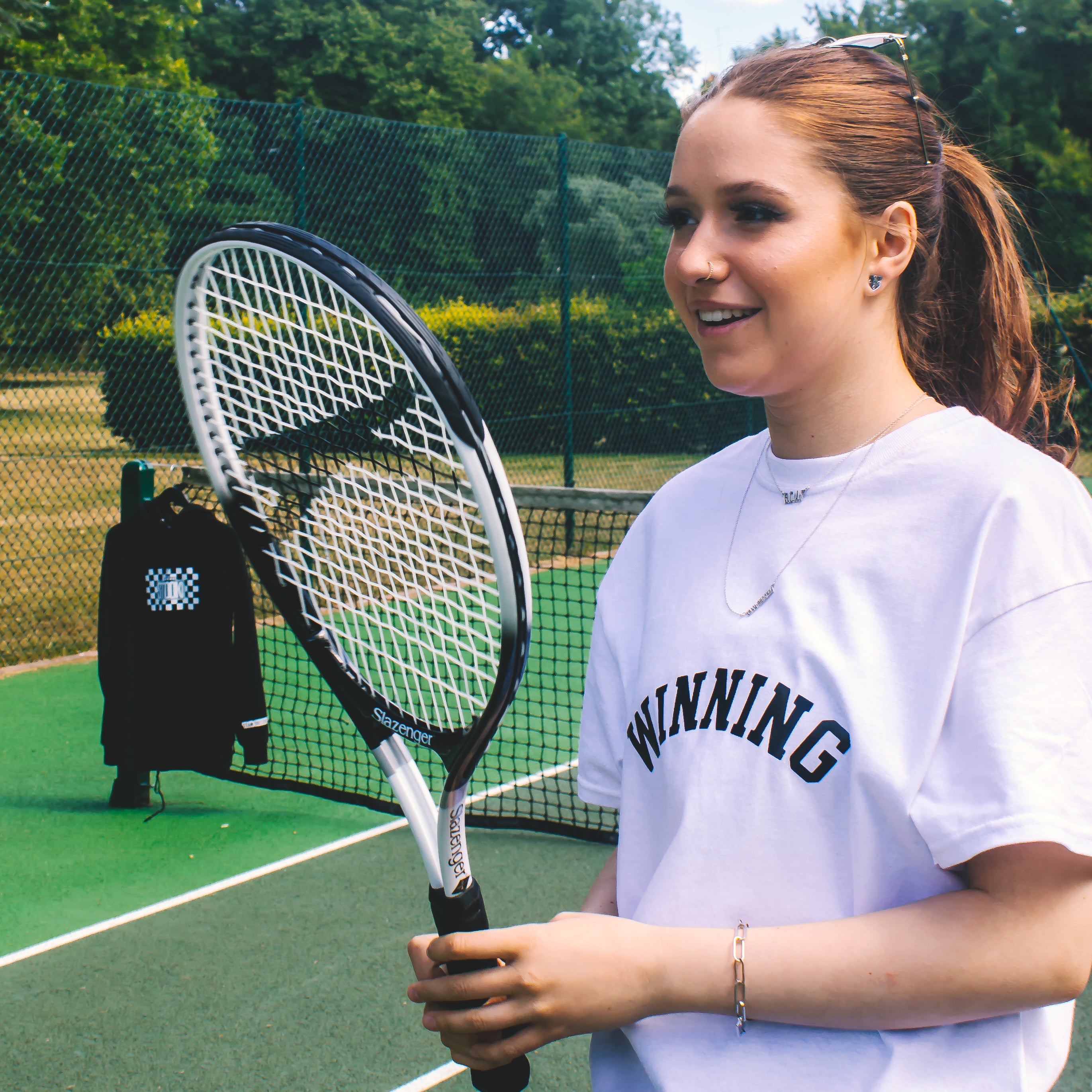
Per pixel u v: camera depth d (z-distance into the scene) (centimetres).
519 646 102
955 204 109
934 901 80
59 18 2188
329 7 3403
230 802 434
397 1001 287
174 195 787
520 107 3750
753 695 90
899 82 94
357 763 469
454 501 136
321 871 369
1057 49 2347
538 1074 254
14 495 805
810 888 86
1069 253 1436
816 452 95
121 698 404
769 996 81
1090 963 77
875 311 92
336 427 111
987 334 111
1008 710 77
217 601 397
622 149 1046
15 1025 277
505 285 1016
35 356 769
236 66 3397
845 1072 82
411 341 97
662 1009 84
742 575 96
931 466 88
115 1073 257
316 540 119
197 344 120
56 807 426
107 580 403
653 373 1110
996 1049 81
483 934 86
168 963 308
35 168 718
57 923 332
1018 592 80
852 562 88
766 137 87
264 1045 267
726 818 89
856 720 83
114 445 809
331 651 119
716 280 89
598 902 111
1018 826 74
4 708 546
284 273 119
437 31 3462
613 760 110
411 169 919
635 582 111
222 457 122
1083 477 1118
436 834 115
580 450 1080
